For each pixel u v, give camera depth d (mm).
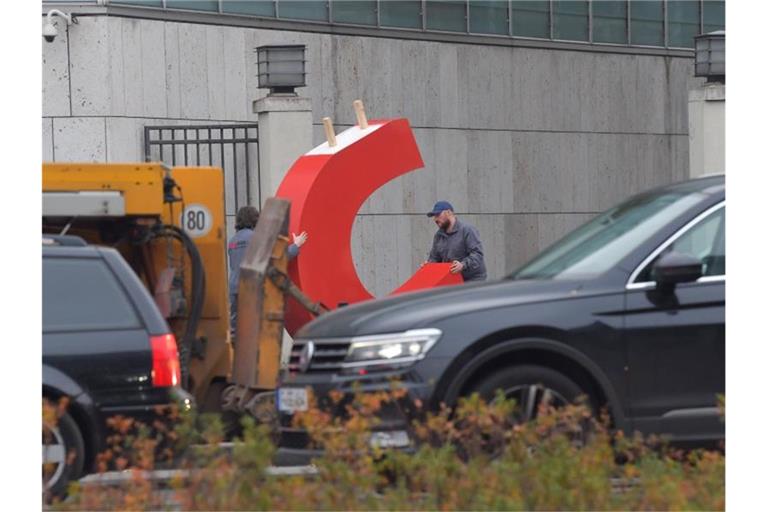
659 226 30891
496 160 72812
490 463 24031
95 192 34375
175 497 23438
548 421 25078
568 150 75625
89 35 60312
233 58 64000
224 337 37906
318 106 66500
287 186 48938
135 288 30469
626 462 28109
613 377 29484
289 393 30062
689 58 80812
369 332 29203
